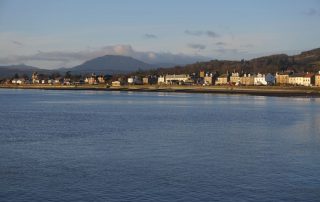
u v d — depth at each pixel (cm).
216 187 3541
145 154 4834
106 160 4509
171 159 4566
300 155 4794
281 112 10856
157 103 15288
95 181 3697
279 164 4347
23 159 4553
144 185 3588
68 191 3425
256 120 8712
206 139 5959
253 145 5459
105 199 3244
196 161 4478
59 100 17562
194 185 3594
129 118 9181
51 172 3991
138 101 16750
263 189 3488
